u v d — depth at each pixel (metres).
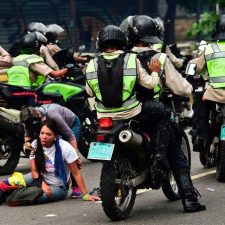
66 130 20.58
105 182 17.61
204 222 17.86
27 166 27.25
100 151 17.39
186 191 18.77
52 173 20.39
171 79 18.52
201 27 47.53
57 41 31.44
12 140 24.81
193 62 22.94
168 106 19.39
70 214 19.03
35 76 25.98
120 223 17.91
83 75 27.12
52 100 25.14
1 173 25.12
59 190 20.48
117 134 17.50
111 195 17.62
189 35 48.22
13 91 25.00
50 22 70.00
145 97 18.30
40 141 20.23
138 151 18.08
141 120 18.11
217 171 22.89
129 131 17.42
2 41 67.81
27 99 25.08
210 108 23.52
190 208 18.77
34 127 20.86
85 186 21.27
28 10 69.00
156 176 18.45
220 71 22.31
